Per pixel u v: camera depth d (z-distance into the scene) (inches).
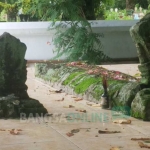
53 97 342.6
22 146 207.8
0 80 271.6
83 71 380.2
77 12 590.2
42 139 219.8
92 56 587.5
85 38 583.8
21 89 278.4
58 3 582.9
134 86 285.1
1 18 710.5
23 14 677.9
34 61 624.7
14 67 275.3
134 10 804.6
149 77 283.0
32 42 627.8
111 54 650.2
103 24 638.5
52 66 426.3
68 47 592.7
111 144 210.5
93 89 323.6
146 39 269.6
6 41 270.5
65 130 237.5
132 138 219.9
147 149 202.1
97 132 233.3
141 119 263.3
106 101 296.4
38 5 587.8
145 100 260.8
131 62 627.5
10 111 264.2
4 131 234.7
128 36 653.9
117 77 343.3
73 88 350.9
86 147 205.9
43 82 419.2
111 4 701.9
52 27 613.9
